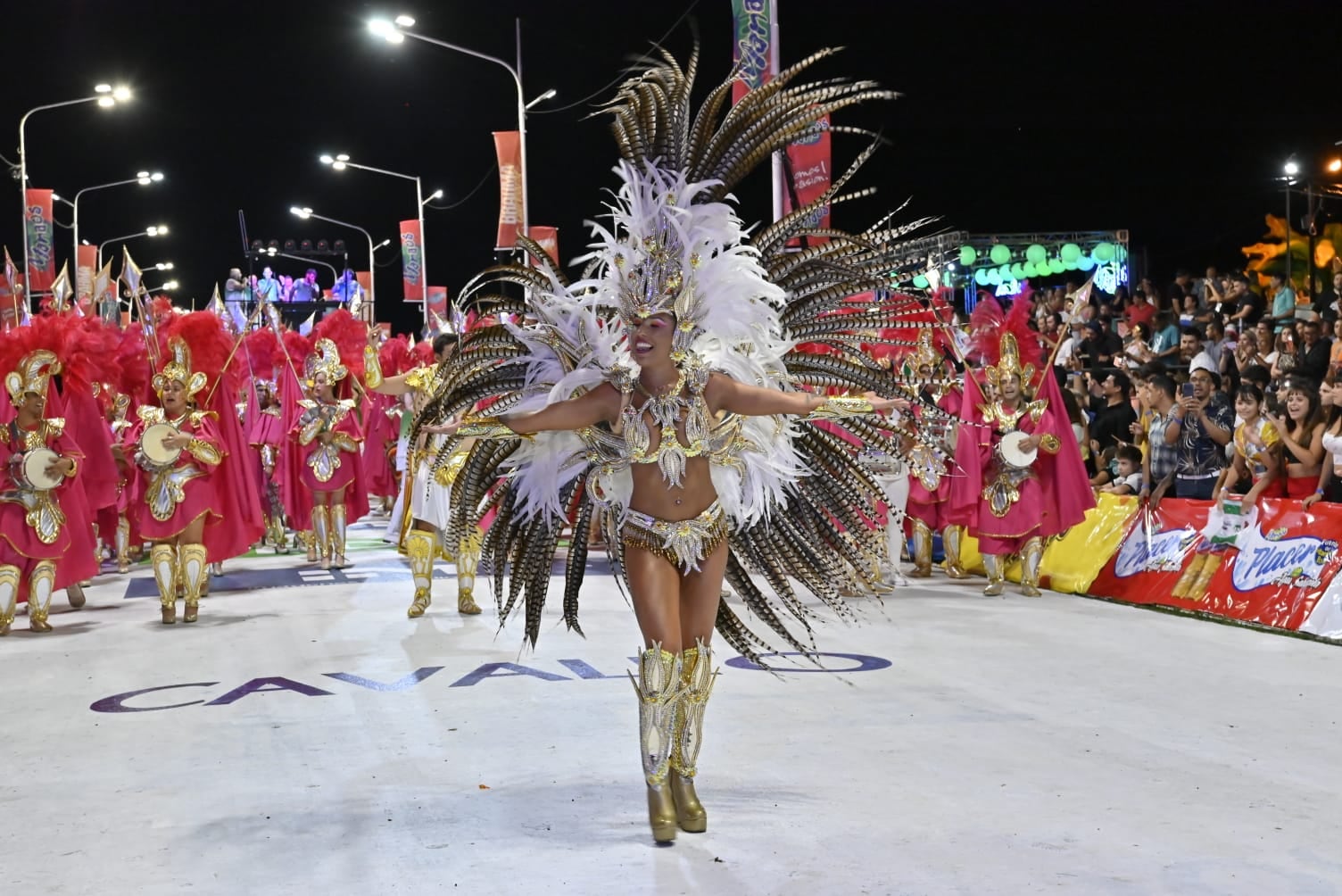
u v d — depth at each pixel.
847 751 5.13
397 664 7.30
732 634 4.91
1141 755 5.03
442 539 9.27
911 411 4.60
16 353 8.98
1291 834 4.06
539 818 4.35
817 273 4.52
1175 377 11.72
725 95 4.47
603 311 4.56
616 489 4.31
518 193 22.20
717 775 4.82
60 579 9.28
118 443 11.41
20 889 3.78
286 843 4.14
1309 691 6.20
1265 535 8.40
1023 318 9.91
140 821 4.43
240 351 13.85
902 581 10.91
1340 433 8.05
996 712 5.80
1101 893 3.56
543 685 6.57
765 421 4.50
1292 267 19.42
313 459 12.46
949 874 3.72
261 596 10.62
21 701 6.60
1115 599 9.55
